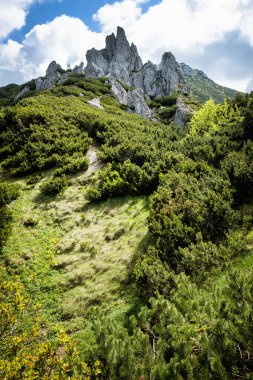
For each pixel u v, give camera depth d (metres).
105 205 20.30
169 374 5.24
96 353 6.68
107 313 11.46
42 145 29.17
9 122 34.97
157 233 13.30
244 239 11.12
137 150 25.28
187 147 24.41
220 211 12.56
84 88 64.75
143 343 6.17
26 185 25.05
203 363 5.61
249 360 5.25
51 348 4.93
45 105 39.31
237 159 16.66
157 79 93.00
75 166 25.98
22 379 4.43
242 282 6.05
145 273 10.73
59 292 13.56
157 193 16.91
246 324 5.07
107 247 15.75
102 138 31.08
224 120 32.03
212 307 6.09
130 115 51.75
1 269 15.24
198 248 11.09
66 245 16.88
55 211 20.70
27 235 18.22
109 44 111.12
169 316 6.93
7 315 5.28
